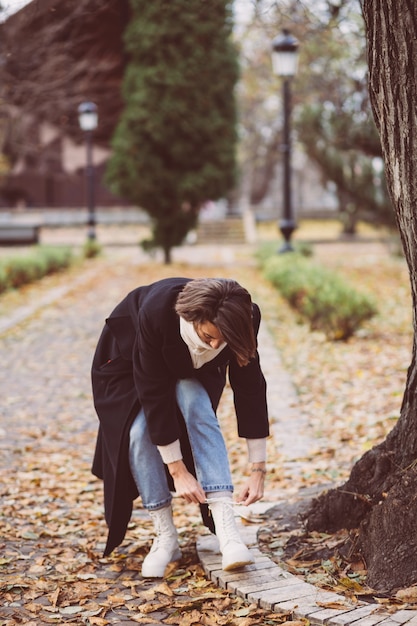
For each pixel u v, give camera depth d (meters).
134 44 17.41
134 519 4.29
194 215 19.11
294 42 14.73
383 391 6.92
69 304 13.69
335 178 17.69
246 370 3.27
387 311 11.59
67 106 18.83
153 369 3.14
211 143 18.08
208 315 2.81
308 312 10.05
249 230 29.39
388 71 2.99
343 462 5.09
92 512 4.42
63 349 9.84
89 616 3.04
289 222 16.12
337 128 13.37
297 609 2.89
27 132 24.75
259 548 3.56
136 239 31.27
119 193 18.64
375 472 3.41
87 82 17.25
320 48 12.98
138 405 3.32
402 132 3.00
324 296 9.74
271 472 4.94
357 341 9.34
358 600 2.97
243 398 3.32
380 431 5.66
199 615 2.97
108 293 14.96
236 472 5.15
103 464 3.46
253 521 3.93
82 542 3.91
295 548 3.50
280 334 10.20
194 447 3.27
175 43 17.41
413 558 3.01
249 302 2.86
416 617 2.73
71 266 20.05
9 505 4.52
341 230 30.75
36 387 7.91
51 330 11.16
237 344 2.79
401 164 3.03
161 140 17.78
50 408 7.09
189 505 4.53
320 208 35.38
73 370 8.69
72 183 39.62
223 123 18.00
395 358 8.28
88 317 12.27
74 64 15.60
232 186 18.77
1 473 5.18
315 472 4.86
